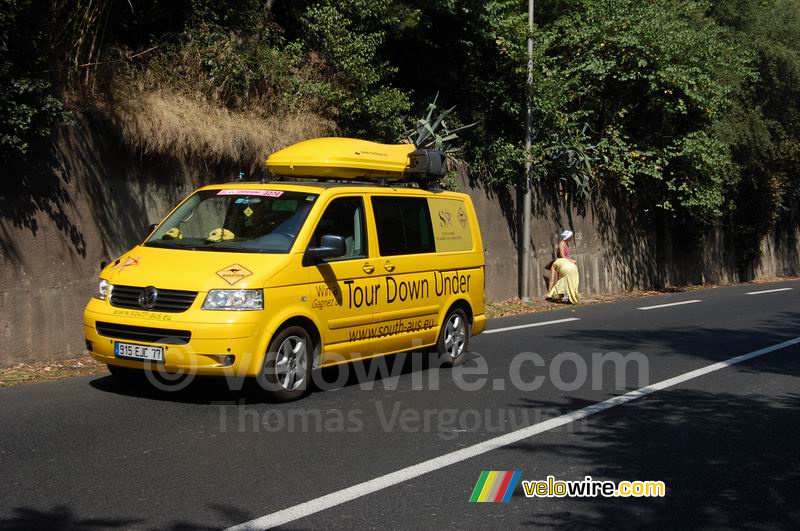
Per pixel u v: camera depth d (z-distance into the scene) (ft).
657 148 86.53
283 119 48.44
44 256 34.42
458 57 70.79
